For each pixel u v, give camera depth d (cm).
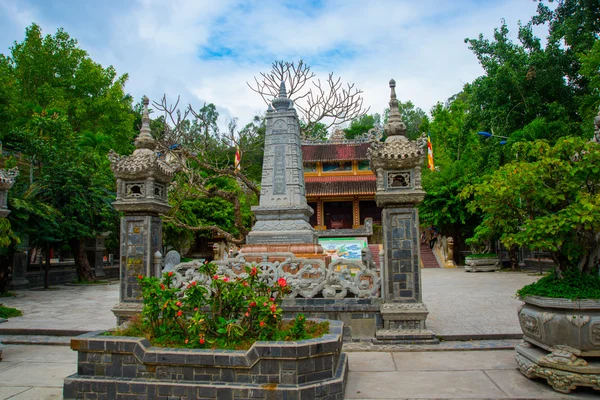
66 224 1944
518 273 2469
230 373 492
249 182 2052
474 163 2969
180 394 490
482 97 2753
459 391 552
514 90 2650
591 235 595
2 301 1501
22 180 2022
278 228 1179
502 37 2775
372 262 916
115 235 2433
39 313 1198
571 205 576
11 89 2530
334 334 553
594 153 572
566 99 2669
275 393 475
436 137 4212
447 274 2512
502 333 828
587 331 530
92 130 3294
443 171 3128
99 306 1353
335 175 4028
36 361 734
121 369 518
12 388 586
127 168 897
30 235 1873
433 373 629
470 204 725
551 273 627
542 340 572
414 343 783
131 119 3541
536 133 2236
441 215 2962
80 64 3388
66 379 519
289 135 1222
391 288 812
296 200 1188
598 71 2072
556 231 562
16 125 2475
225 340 531
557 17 2728
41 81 3203
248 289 572
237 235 3025
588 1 2528
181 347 523
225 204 3016
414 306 798
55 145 2088
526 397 528
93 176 2128
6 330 945
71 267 2517
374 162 837
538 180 600
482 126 2839
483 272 2616
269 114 1236
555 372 539
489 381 589
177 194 2098
